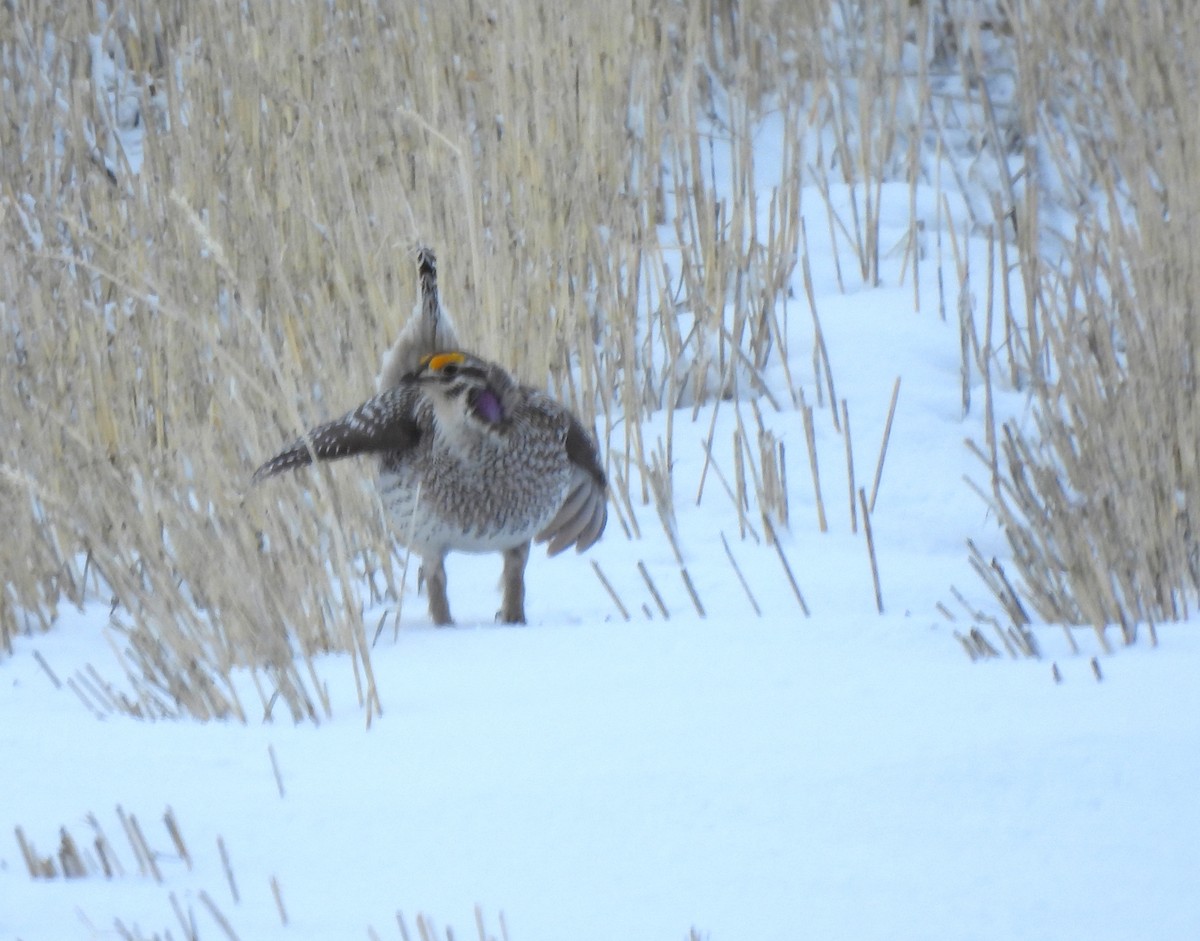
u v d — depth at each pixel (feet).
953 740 27.73
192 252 54.08
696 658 34.71
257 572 38.22
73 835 26.63
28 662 38.65
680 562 44.42
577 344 53.47
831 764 26.94
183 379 49.34
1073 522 38.96
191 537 41.22
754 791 26.08
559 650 36.24
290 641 38.81
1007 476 49.19
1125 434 41.60
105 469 42.42
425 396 38.55
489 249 52.65
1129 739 27.35
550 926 22.13
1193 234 50.70
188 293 51.85
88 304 50.44
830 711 30.12
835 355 55.88
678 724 29.94
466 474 38.14
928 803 25.32
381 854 24.89
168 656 37.09
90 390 48.01
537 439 38.88
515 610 40.68
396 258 51.16
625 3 62.08
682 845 24.38
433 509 38.73
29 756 30.71
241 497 42.50
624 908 22.54
